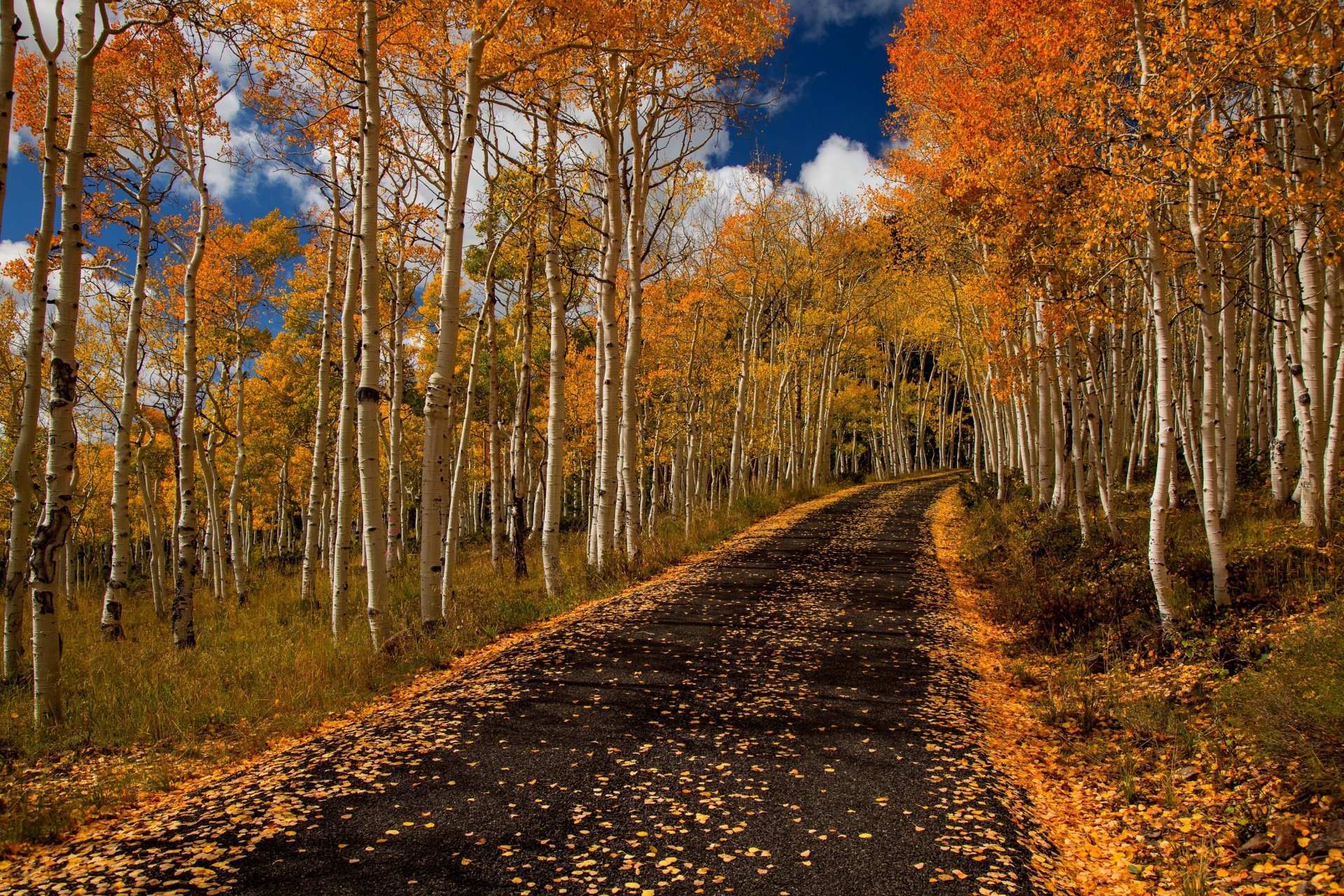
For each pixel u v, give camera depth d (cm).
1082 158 912
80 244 661
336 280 1599
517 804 458
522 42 903
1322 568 748
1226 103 874
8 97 567
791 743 570
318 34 865
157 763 529
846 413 4119
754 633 933
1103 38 849
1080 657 760
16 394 1325
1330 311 957
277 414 2170
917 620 1012
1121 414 1836
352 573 1720
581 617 1014
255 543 4475
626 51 871
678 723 612
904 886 371
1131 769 512
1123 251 1036
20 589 712
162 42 976
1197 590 793
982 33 1214
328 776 501
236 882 364
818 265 2672
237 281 1534
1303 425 932
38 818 424
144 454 1562
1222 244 773
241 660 817
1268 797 425
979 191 1142
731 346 2748
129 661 868
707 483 3309
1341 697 442
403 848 402
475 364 1332
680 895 359
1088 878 391
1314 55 668
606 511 1295
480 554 2150
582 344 2608
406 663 771
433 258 1415
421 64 1000
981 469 4138
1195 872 375
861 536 1867
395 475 1504
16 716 638
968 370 2320
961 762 539
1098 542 1165
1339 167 745
